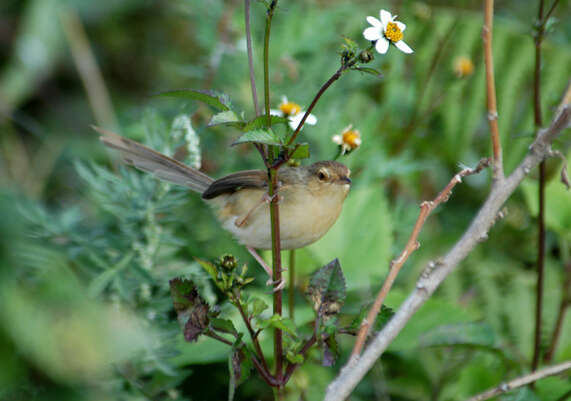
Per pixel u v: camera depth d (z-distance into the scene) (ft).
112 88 47.57
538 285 26.22
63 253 23.43
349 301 29.48
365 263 28.81
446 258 18.11
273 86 35.09
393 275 17.61
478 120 39.22
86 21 47.32
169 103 36.63
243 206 25.13
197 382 26.96
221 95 16.07
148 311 23.18
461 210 39.37
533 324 30.99
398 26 17.33
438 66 40.57
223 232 31.14
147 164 24.88
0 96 43.93
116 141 24.43
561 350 28.71
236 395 27.12
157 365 21.48
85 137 43.06
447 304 26.78
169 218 26.25
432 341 23.94
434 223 37.83
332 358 17.40
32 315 13.69
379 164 33.47
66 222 24.58
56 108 45.11
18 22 47.62
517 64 39.37
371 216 29.76
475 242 18.21
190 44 48.70
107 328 14.06
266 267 25.96
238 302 16.83
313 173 24.72
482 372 26.30
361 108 38.11
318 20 36.94
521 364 26.71
